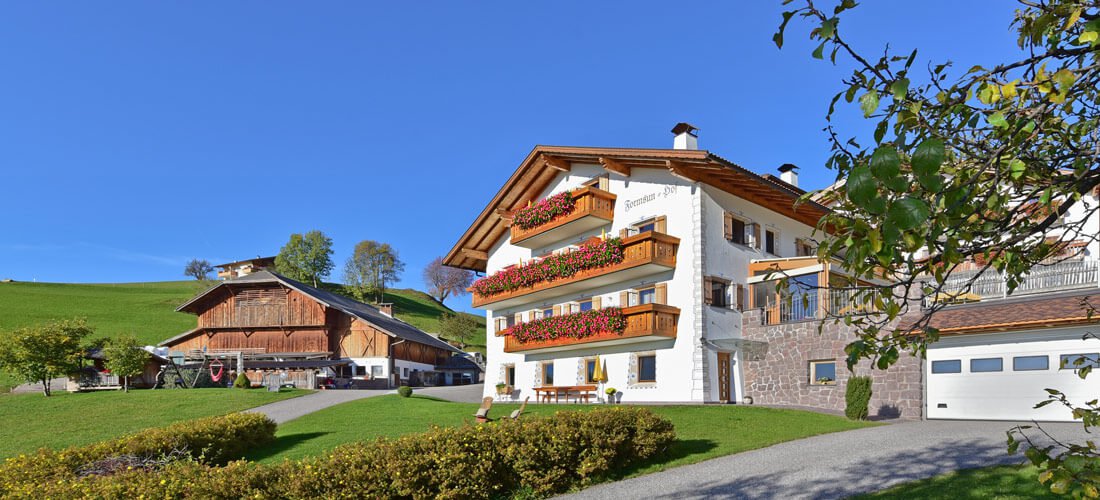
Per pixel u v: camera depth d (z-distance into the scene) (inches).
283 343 2018.9
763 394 924.0
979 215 137.6
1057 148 146.7
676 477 486.3
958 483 387.5
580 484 490.9
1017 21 159.5
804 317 894.4
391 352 1974.7
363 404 1023.6
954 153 145.3
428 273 4931.1
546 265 1111.0
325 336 1994.3
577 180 1161.4
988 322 699.4
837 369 840.9
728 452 553.6
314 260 4352.9
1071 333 657.0
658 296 989.2
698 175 954.1
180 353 1909.4
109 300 3228.3
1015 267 160.4
